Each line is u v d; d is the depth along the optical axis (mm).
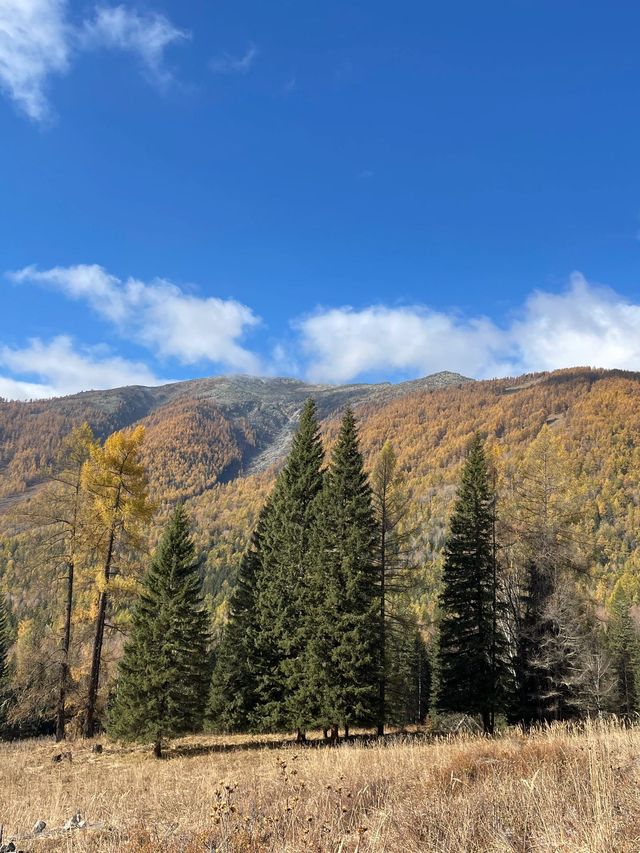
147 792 11703
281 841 5754
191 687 23812
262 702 27094
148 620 24391
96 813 9273
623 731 10164
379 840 5086
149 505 25625
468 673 25938
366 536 25422
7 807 11203
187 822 7273
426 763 9820
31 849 7340
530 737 10766
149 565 26047
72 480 25438
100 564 25281
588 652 24562
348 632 24000
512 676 26547
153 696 22891
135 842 6332
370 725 23984
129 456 25547
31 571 25625
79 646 26766
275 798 8102
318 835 5617
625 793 5418
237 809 7117
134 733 22656
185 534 26016
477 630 26859
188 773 15812
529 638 25719
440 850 4766
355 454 27281
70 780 16969
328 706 23375
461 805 5875
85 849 6695
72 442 25109
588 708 23812
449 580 27750
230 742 27094
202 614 25266
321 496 27406
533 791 6043
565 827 4809
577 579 27438
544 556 26094
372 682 24203
